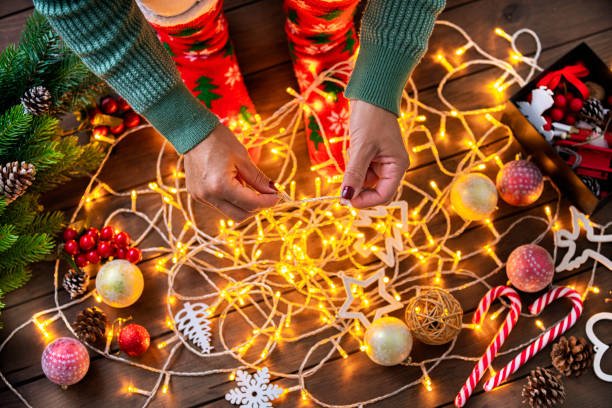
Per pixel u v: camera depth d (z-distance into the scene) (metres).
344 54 1.14
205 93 1.13
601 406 1.09
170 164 1.18
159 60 0.83
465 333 1.12
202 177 0.87
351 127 0.86
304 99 1.15
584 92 1.10
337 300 1.12
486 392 1.10
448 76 1.20
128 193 1.18
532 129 1.11
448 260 1.14
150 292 1.15
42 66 1.06
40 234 1.10
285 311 1.14
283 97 1.21
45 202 1.17
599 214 1.15
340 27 1.08
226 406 1.10
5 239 1.01
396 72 0.84
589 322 1.11
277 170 1.18
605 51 1.21
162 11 0.95
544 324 1.12
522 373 1.10
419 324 1.05
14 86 1.06
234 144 0.89
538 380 1.07
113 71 0.82
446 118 1.19
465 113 1.18
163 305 1.14
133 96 0.84
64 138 1.12
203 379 1.11
